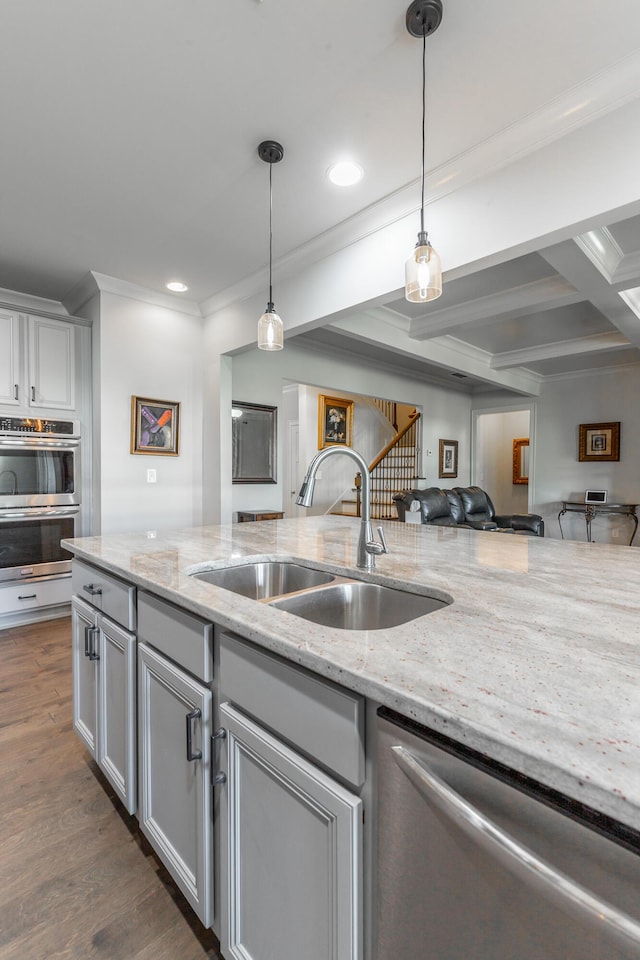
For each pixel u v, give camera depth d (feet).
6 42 4.93
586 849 1.59
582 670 2.31
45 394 10.80
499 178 6.49
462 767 1.95
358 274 8.52
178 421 12.40
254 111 5.89
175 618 3.86
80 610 5.79
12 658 9.18
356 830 2.37
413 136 6.33
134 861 4.59
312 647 2.58
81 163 6.89
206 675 3.49
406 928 2.18
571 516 21.42
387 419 26.12
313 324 9.70
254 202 7.86
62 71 5.29
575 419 21.25
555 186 5.96
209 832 3.47
